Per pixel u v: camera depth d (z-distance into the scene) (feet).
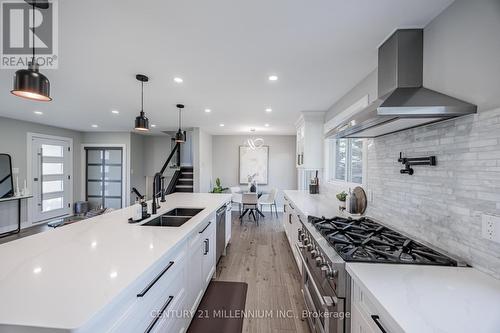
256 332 6.34
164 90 9.61
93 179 22.76
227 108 12.64
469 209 3.84
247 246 13.12
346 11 4.60
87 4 4.49
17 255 4.13
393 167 5.99
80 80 8.50
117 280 3.25
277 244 13.47
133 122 17.39
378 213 6.70
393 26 5.01
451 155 4.19
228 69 7.48
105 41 5.87
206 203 10.14
